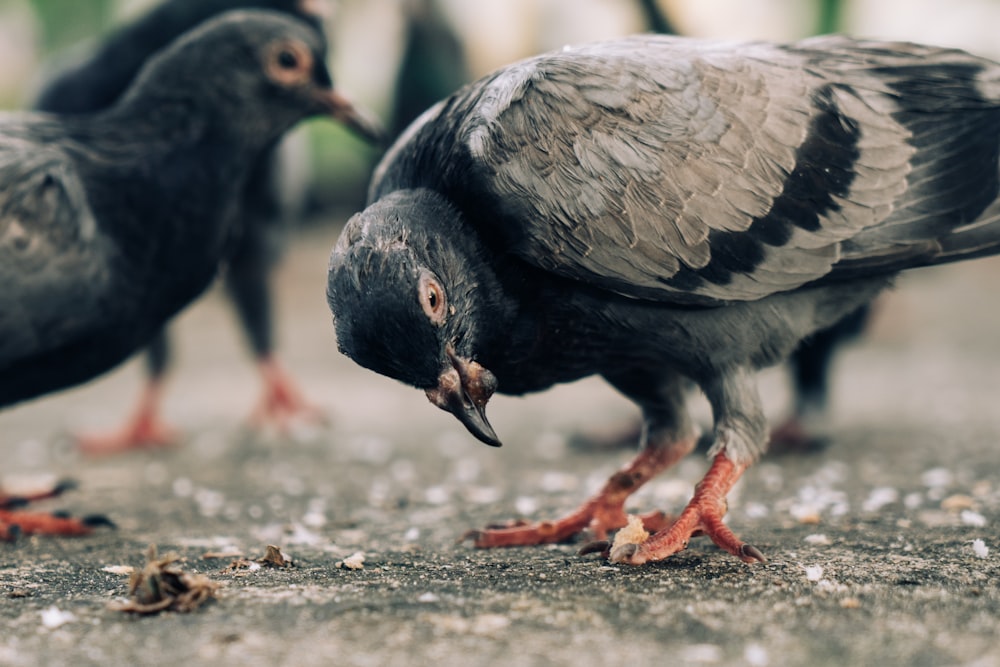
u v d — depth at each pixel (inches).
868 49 30.8
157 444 40.3
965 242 30.1
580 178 29.3
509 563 29.5
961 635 26.6
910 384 50.7
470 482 35.9
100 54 38.6
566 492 34.6
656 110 29.6
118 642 26.7
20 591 28.6
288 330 68.9
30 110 39.9
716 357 30.0
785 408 44.1
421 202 29.2
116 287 32.4
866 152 30.0
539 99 29.5
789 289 29.9
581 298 29.6
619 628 26.9
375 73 56.2
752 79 30.0
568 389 53.6
